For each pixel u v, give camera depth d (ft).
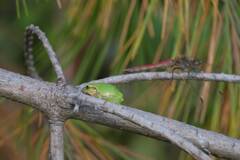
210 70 4.39
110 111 3.87
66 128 4.57
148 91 4.64
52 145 4.00
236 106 4.44
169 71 4.27
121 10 4.64
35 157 4.57
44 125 4.61
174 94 4.59
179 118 4.62
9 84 4.07
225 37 4.48
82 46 4.69
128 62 4.66
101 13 4.54
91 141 4.59
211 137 4.01
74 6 4.63
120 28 4.66
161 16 4.59
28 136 4.64
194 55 4.40
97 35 4.67
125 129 4.04
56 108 4.02
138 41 4.40
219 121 4.45
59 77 4.08
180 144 3.76
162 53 4.67
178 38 4.38
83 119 4.04
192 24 4.52
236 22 4.52
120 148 4.69
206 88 4.34
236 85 4.44
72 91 4.02
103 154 4.57
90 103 3.93
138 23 4.47
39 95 4.04
